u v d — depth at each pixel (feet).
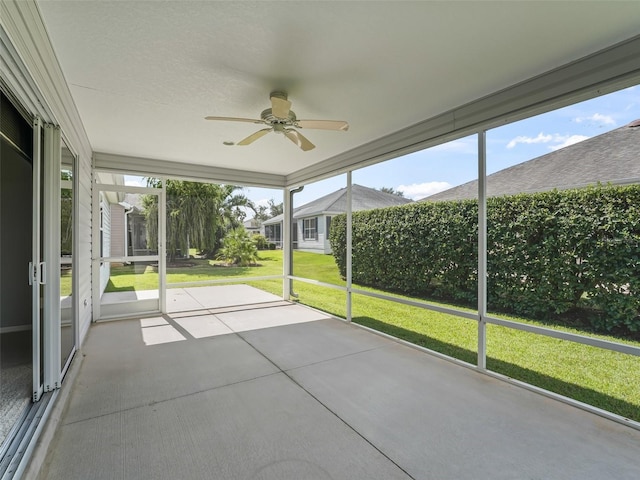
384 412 8.09
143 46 7.40
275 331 15.14
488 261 12.60
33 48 6.01
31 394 7.91
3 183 12.00
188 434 7.07
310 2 6.05
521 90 9.25
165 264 18.17
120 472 5.89
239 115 11.52
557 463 6.26
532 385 9.57
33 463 5.66
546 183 10.69
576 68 8.11
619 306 9.05
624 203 8.88
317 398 8.78
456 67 8.44
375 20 6.58
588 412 8.09
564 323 10.36
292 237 22.61
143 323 16.26
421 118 12.02
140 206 17.70
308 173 19.45
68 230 10.02
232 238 20.79
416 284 15.58
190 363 11.14
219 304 20.94
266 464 6.17
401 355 12.09
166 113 11.31
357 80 9.09
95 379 9.74
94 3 6.02
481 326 10.47
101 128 12.73
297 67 8.39
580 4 6.11
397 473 5.98
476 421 7.70
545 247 10.79
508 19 6.56
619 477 5.90
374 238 17.71
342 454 6.49
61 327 8.84
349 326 16.07
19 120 8.63
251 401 8.58
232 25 6.71
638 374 10.56
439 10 6.29
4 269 12.27
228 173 19.86
